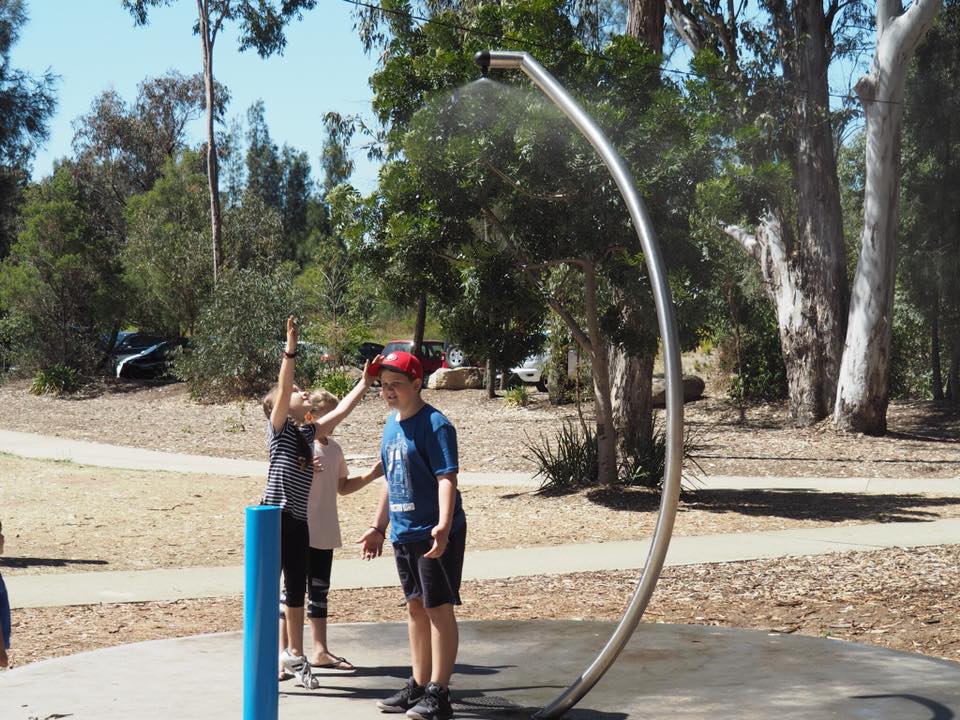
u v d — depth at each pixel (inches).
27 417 1091.9
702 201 510.0
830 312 946.1
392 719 189.6
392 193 529.7
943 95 1011.3
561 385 1133.1
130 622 298.2
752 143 658.2
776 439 866.8
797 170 954.1
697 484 624.4
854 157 1238.3
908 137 1041.5
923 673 222.4
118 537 457.7
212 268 1569.9
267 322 1222.3
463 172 506.3
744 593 338.3
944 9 1008.9
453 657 189.8
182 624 296.2
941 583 347.9
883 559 392.5
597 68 519.5
